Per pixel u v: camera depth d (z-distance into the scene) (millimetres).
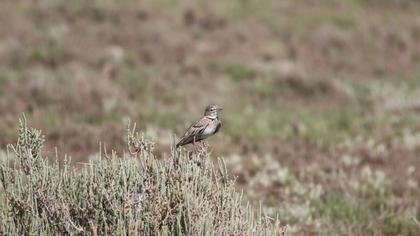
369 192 12039
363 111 20172
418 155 14992
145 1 31625
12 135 14273
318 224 10141
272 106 20516
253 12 32625
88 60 23328
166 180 6680
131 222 6293
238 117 18219
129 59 24016
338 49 28500
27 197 6707
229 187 6902
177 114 18109
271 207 10836
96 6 29172
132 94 19984
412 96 21938
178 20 29703
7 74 20281
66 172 6875
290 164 14047
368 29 30984
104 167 6711
